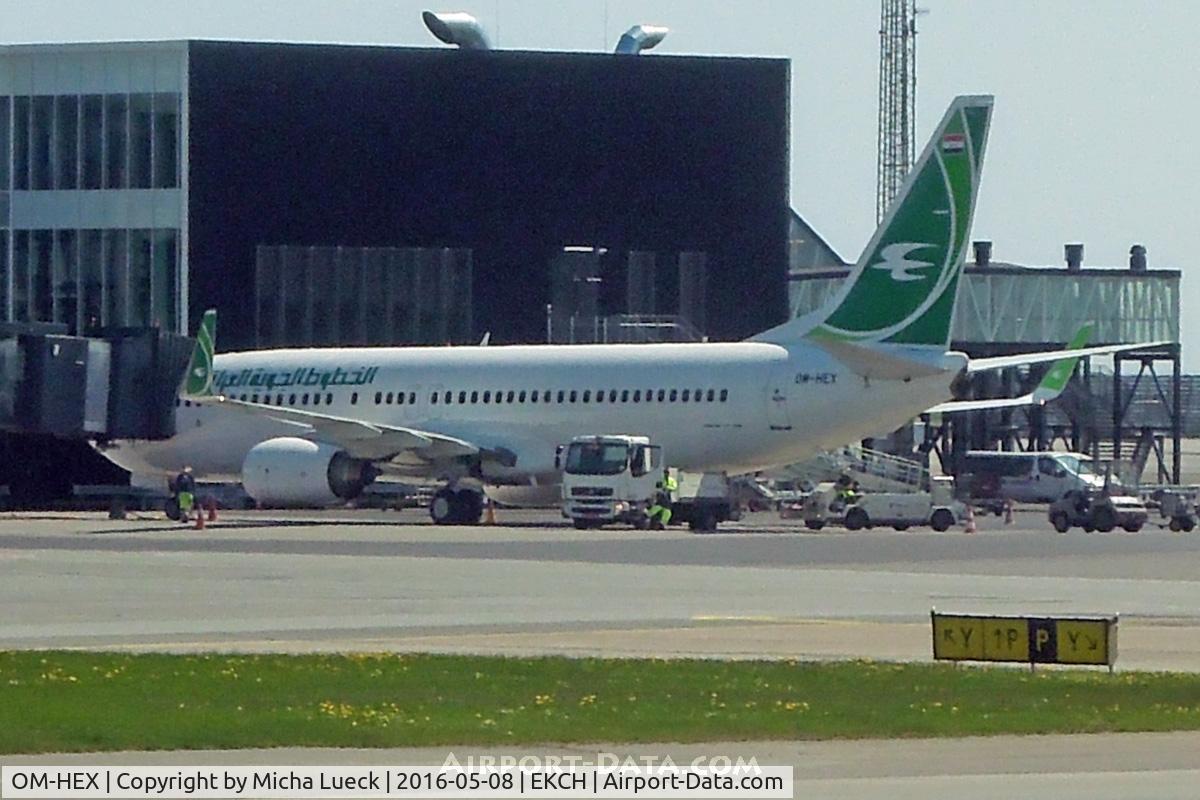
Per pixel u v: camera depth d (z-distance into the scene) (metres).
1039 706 74.88
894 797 55.28
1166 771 60.09
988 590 127.88
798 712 72.62
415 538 183.00
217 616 110.38
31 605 116.12
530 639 99.56
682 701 75.62
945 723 70.31
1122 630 104.81
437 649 94.94
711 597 122.25
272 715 70.94
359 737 66.12
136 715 70.69
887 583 133.00
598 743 65.88
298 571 140.62
